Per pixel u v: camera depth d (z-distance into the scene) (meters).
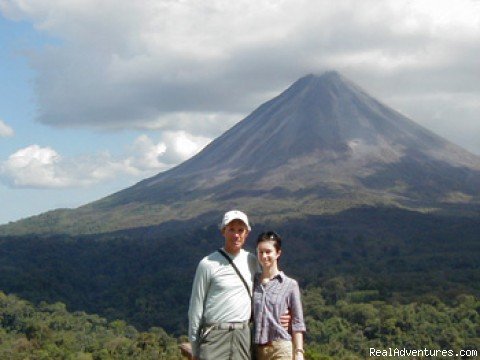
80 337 72.88
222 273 8.01
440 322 69.62
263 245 8.07
